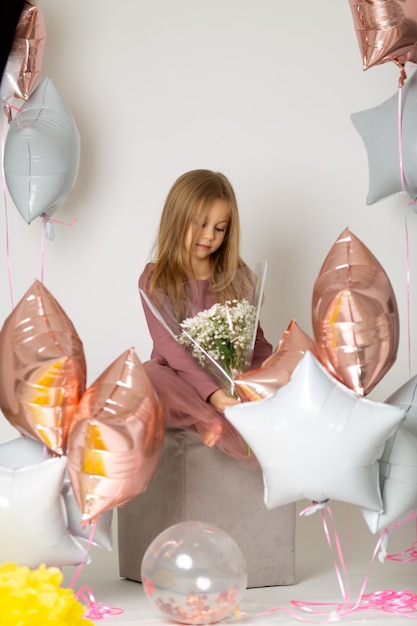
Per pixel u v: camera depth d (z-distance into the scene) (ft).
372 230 11.23
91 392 7.20
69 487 7.41
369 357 7.07
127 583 8.38
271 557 8.14
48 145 9.43
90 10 10.91
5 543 6.99
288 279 11.14
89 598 7.74
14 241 10.95
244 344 8.32
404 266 11.27
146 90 10.98
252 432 6.92
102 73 10.93
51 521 7.04
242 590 6.89
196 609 6.73
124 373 7.22
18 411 7.29
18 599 4.58
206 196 8.86
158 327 8.71
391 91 11.17
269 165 11.09
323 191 11.14
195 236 8.88
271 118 11.09
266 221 11.10
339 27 11.12
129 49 10.96
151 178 10.99
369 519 7.22
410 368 11.29
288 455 6.88
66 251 10.96
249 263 11.08
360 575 8.63
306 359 6.95
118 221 10.98
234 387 8.05
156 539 7.00
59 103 9.78
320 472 6.89
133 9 10.96
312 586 8.17
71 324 7.57
